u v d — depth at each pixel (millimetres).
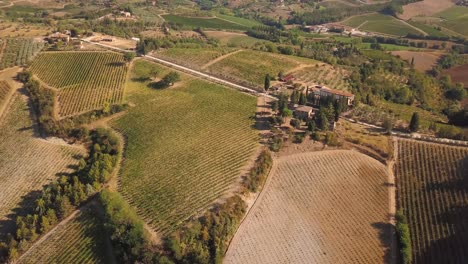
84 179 110375
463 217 97438
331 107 133875
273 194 105375
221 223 92938
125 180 110688
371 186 109312
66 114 144500
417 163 114750
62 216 100500
